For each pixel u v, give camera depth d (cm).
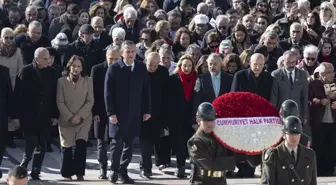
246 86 3109
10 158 3362
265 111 2289
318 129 3269
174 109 3116
